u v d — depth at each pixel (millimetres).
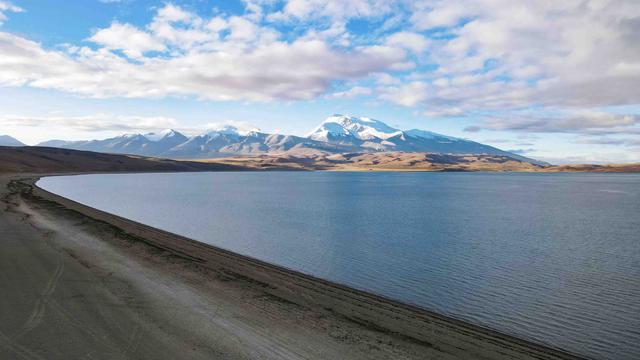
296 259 33156
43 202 57312
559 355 15180
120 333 12352
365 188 152750
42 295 15484
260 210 72938
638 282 27203
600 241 44438
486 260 33969
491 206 86375
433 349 13508
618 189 156500
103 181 163125
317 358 11750
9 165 194875
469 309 21406
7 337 11477
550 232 50969
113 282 18203
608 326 19266
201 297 17047
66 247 25750
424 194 123250
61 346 11125
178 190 123312
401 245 40344
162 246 30078
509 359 13688
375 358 12133
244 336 13000
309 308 17016
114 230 34719
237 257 30219
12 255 22188
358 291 22812
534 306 22031
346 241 42156
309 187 154625
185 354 11219
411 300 22609
